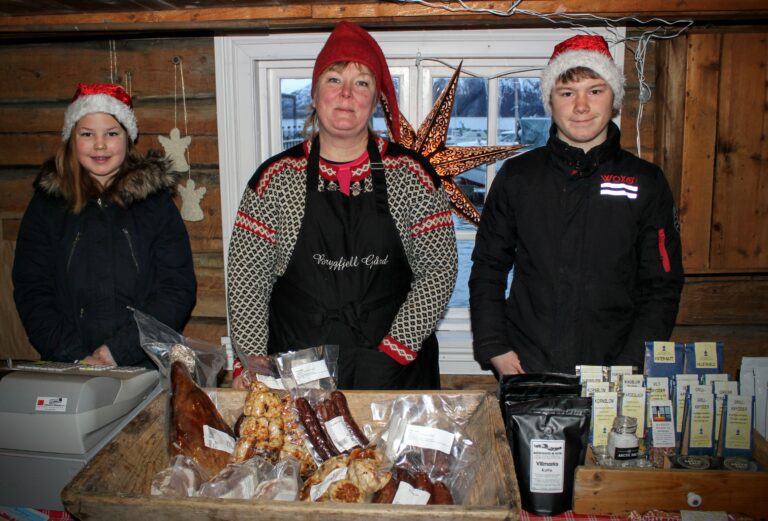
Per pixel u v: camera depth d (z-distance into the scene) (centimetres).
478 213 232
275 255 170
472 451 118
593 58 164
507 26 224
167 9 202
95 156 186
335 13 197
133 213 191
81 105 185
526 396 128
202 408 117
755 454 129
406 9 195
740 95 208
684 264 218
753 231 215
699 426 129
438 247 169
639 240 170
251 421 116
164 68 237
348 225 165
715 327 237
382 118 243
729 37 205
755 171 212
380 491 102
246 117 237
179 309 190
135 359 183
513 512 89
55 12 204
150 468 112
